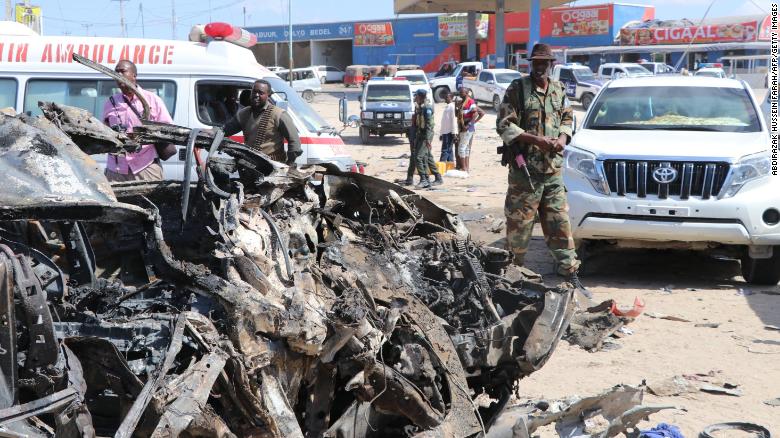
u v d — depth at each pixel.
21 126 3.66
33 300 2.98
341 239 4.76
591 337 6.70
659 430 4.66
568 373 5.99
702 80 9.86
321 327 3.63
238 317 3.38
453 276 4.96
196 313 3.36
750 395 5.59
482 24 58.25
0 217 3.22
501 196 14.80
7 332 2.90
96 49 10.27
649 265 9.45
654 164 8.20
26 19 25.98
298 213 4.63
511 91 7.58
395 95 25.19
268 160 4.86
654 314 7.41
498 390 4.86
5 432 2.73
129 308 3.68
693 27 44.69
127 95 7.07
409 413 4.04
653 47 45.12
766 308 7.65
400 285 4.48
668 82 9.85
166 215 4.67
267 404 3.42
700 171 8.13
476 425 3.96
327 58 70.44
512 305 4.98
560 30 53.94
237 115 8.34
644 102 9.58
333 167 5.24
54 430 2.95
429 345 4.11
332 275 4.22
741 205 7.98
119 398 3.22
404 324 4.16
